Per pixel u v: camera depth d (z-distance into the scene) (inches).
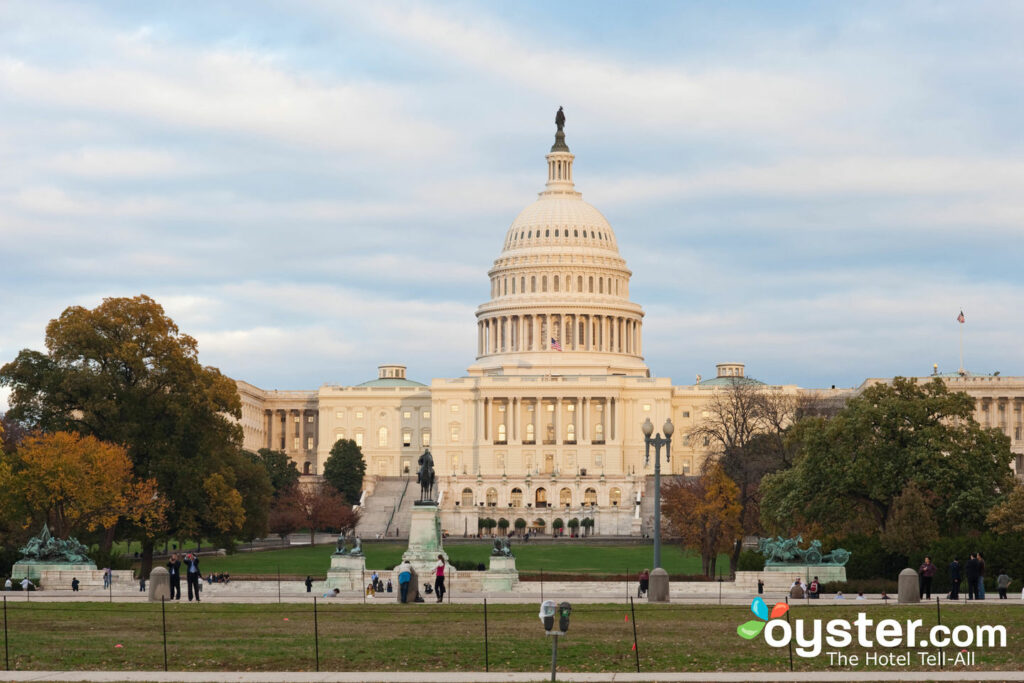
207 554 6948.8
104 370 5482.3
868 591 3841.0
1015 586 3860.7
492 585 4111.7
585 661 2224.4
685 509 5349.4
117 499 4874.5
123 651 2317.9
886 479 4579.2
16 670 2132.1
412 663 2203.5
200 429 5546.3
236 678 2032.5
